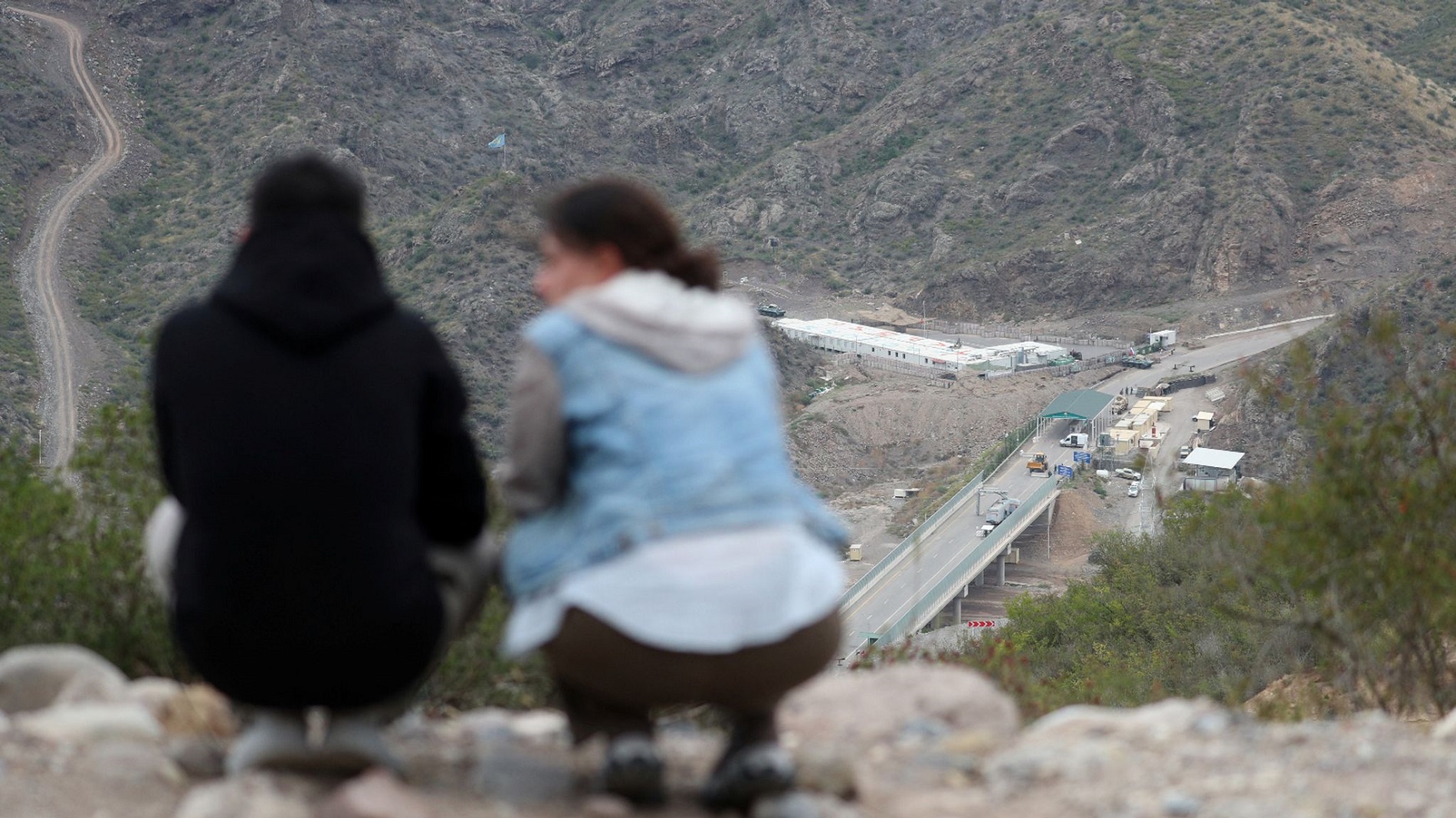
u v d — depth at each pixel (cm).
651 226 448
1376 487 855
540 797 448
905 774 499
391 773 446
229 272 437
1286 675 1470
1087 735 534
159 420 436
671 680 404
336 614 405
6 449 771
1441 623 830
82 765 438
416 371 433
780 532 406
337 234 433
